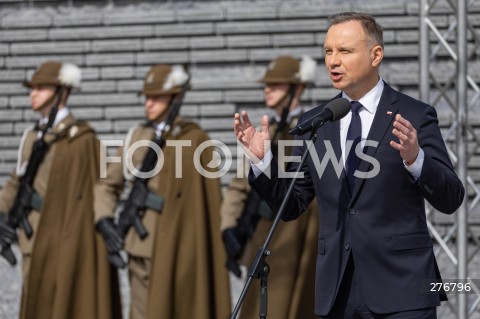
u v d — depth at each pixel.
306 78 19.31
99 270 20.19
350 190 11.75
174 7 23.91
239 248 19.20
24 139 21.11
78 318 20.19
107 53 24.09
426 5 19.31
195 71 23.77
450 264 22.14
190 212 19.56
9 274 23.98
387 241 11.55
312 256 18.91
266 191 12.15
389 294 11.52
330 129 11.97
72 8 24.28
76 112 24.14
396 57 23.03
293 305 18.75
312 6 23.30
